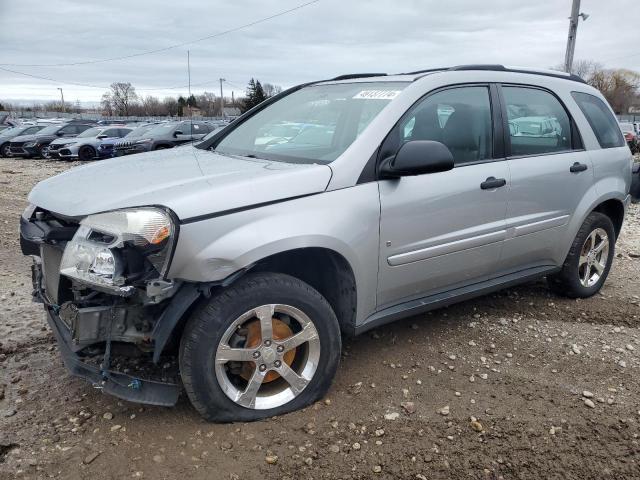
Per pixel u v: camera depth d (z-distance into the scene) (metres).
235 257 2.70
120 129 23.11
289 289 2.90
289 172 3.00
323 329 3.04
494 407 3.18
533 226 4.10
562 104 4.46
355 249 3.10
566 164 4.29
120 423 2.93
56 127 25.25
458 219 3.59
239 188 2.81
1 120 44.50
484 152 3.82
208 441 2.80
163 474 2.57
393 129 3.33
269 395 3.02
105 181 3.05
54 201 2.94
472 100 3.80
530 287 5.14
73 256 2.64
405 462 2.70
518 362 3.72
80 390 3.25
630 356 3.85
